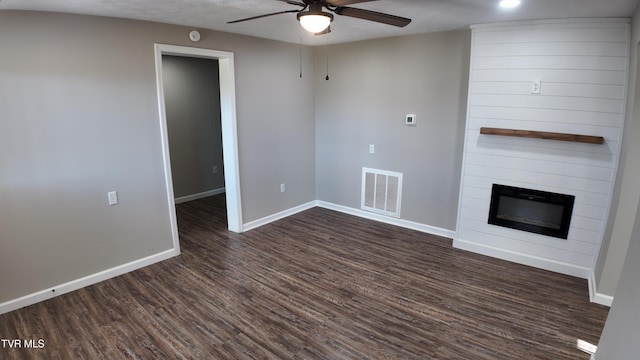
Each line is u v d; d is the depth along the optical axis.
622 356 1.73
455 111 4.14
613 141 3.18
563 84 3.31
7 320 2.83
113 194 3.40
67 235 3.17
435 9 2.96
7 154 2.78
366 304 3.06
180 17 3.23
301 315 2.91
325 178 5.59
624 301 1.90
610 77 3.12
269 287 3.33
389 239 4.45
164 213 3.82
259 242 4.35
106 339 2.62
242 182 4.57
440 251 4.11
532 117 3.50
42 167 2.96
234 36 4.13
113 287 3.33
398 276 3.54
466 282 3.42
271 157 4.90
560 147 3.41
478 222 4.00
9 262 2.89
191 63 5.87
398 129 4.64
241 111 4.38
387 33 4.19
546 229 3.61
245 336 2.65
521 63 3.46
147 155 3.59
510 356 2.45
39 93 2.87
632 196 2.81
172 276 3.53
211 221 5.09
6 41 2.68
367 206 5.18
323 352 2.49
